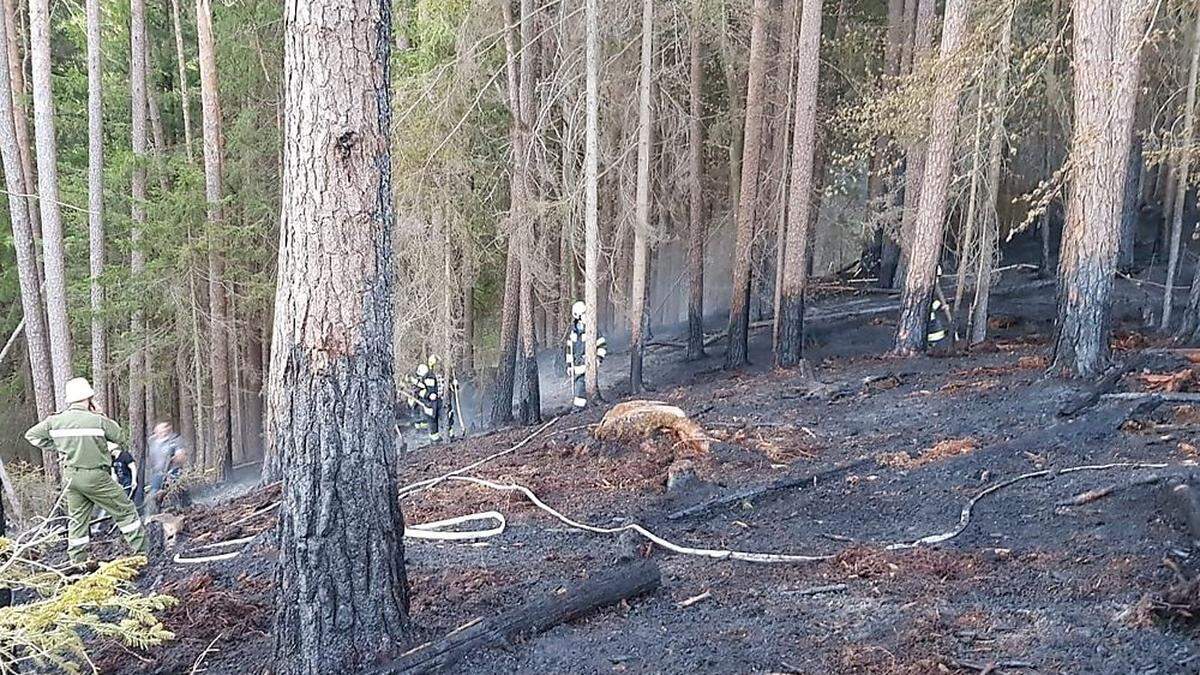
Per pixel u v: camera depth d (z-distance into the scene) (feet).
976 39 32.14
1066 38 38.91
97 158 39.83
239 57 52.03
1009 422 24.70
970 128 39.60
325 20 10.56
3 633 8.25
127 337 46.37
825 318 54.60
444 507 22.25
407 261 39.17
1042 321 48.14
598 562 16.87
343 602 11.37
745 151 43.65
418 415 42.06
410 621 12.51
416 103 35.86
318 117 10.66
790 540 17.88
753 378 39.70
